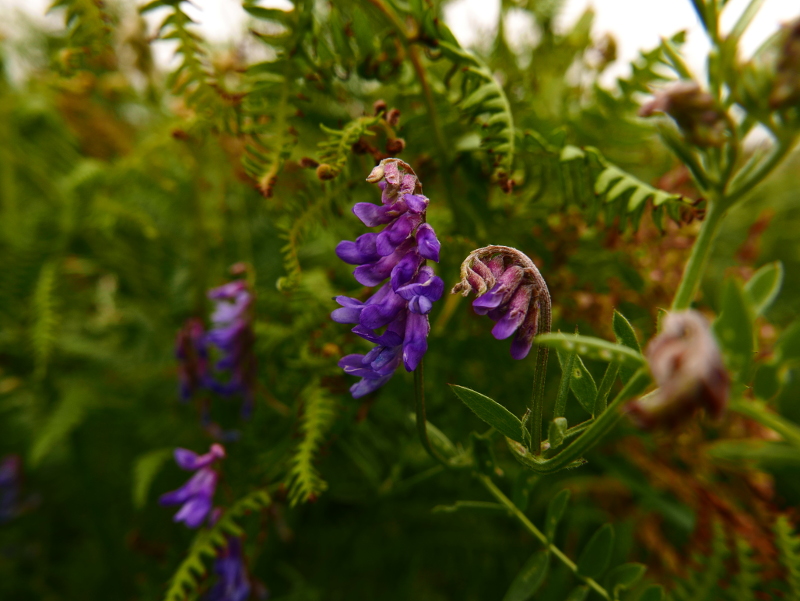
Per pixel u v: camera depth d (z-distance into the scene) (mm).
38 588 293
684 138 127
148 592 233
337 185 184
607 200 179
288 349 227
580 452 133
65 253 333
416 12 177
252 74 190
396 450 236
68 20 174
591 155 183
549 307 143
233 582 203
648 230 227
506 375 225
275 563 262
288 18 179
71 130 351
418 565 252
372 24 201
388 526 259
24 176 372
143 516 286
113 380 306
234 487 211
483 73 180
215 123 185
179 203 308
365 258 144
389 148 182
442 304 232
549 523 172
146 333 324
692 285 136
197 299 277
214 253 296
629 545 227
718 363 104
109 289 354
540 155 195
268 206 239
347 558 261
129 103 343
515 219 217
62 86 281
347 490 248
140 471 240
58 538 325
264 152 186
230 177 276
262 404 236
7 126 335
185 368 233
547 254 218
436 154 208
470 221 212
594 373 230
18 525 317
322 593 252
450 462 173
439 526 254
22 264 321
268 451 216
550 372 228
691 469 230
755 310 121
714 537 204
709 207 135
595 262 232
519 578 174
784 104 118
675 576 210
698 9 136
